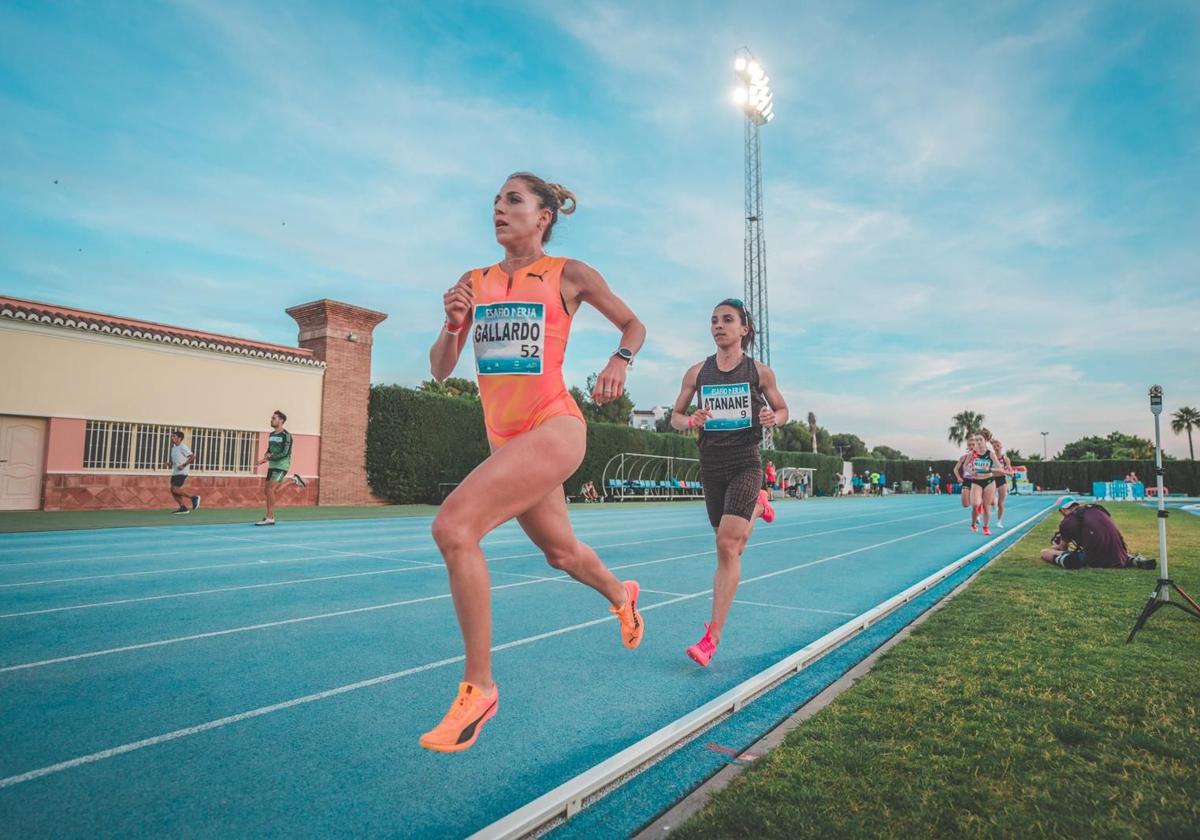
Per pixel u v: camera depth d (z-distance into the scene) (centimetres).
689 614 526
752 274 3806
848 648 416
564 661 389
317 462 2039
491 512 228
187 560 814
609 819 210
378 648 414
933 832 194
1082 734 263
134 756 254
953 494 5359
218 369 1825
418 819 209
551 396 256
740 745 267
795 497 4038
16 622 482
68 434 1556
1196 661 368
